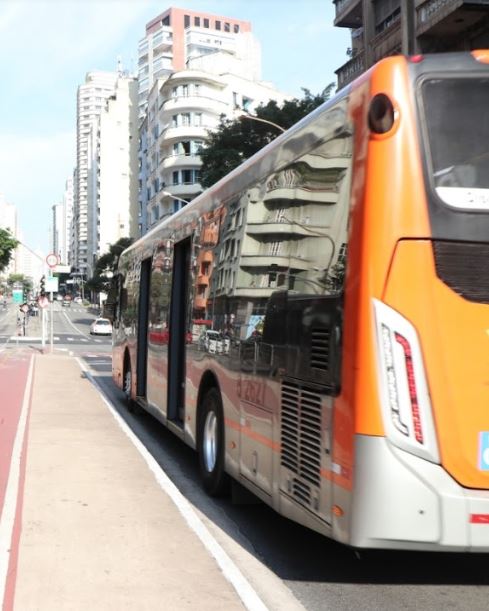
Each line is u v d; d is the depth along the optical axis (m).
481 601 4.18
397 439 3.60
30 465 7.45
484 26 19.36
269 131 33.47
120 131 125.31
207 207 7.19
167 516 5.59
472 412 3.68
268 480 4.95
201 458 6.91
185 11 132.62
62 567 4.42
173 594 4.01
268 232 5.24
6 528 5.17
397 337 3.64
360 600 4.18
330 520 3.93
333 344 3.97
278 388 4.79
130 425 11.37
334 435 3.90
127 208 125.62
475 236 3.74
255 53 113.31
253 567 4.79
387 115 3.74
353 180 3.90
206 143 35.41
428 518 3.59
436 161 3.76
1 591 3.99
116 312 14.56
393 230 3.69
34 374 19.75
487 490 3.66
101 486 6.55
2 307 117.94
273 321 4.97
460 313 3.70
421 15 20.50
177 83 72.56
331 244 4.11
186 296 8.05
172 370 8.55
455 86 3.84
